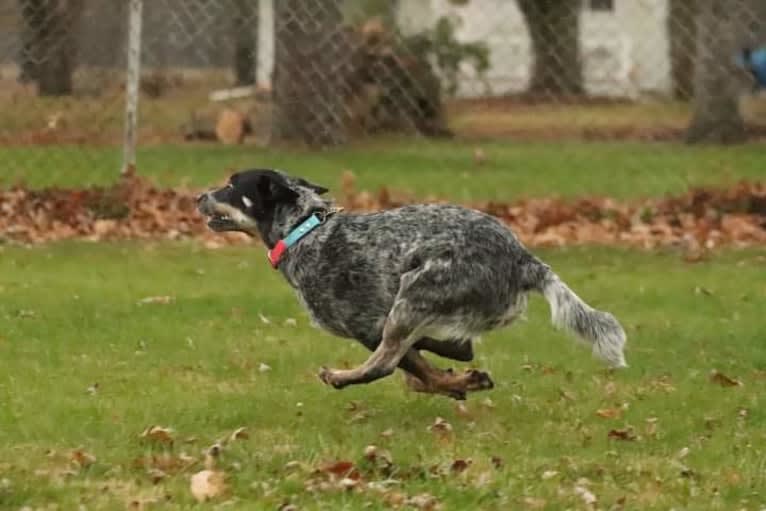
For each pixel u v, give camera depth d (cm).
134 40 2377
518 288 1226
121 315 1694
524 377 1430
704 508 997
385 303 1225
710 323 1683
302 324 1662
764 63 4225
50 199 2372
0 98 3694
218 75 4412
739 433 1212
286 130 3300
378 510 975
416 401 1328
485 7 4728
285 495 1008
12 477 1037
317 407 1294
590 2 4741
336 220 1251
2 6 3675
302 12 3195
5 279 1902
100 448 1126
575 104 4238
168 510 970
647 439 1189
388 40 3403
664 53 4669
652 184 2873
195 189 2555
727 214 2323
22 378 1380
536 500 1000
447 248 1202
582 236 2241
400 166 3061
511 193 2695
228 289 1862
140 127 3809
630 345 1570
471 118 3997
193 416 1238
